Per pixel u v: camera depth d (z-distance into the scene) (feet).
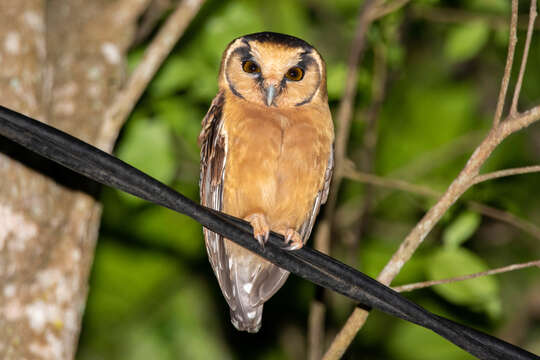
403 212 53.98
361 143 50.21
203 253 53.98
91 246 35.63
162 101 43.75
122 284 53.88
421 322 23.81
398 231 53.72
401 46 48.03
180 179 48.75
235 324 33.30
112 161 22.43
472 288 35.09
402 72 52.19
